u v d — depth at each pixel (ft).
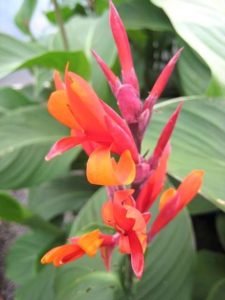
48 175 1.64
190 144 1.13
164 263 1.25
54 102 0.67
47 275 1.78
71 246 0.72
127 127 0.72
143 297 1.21
